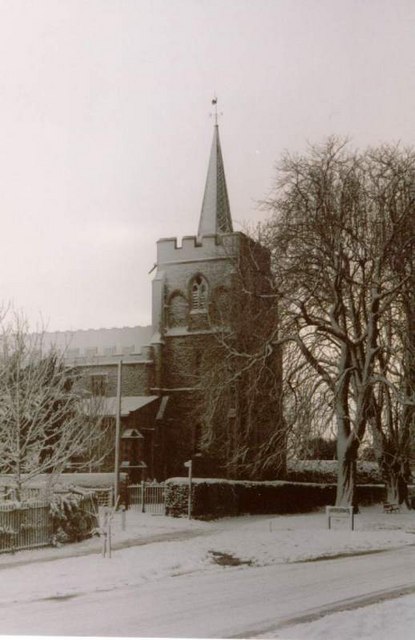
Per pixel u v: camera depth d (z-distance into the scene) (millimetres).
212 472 58875
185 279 69938
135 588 16438
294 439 38562
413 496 48375
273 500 45656
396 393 36438
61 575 18172
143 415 65000
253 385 40344
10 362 32969
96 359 70375
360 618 12664
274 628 12062
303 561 22047
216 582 17359
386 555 23422
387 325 37531
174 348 69250
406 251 36312
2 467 33688
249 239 41969
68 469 55250
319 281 37312
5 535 22141
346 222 37000
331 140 38219
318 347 39375
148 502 42875
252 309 42188
